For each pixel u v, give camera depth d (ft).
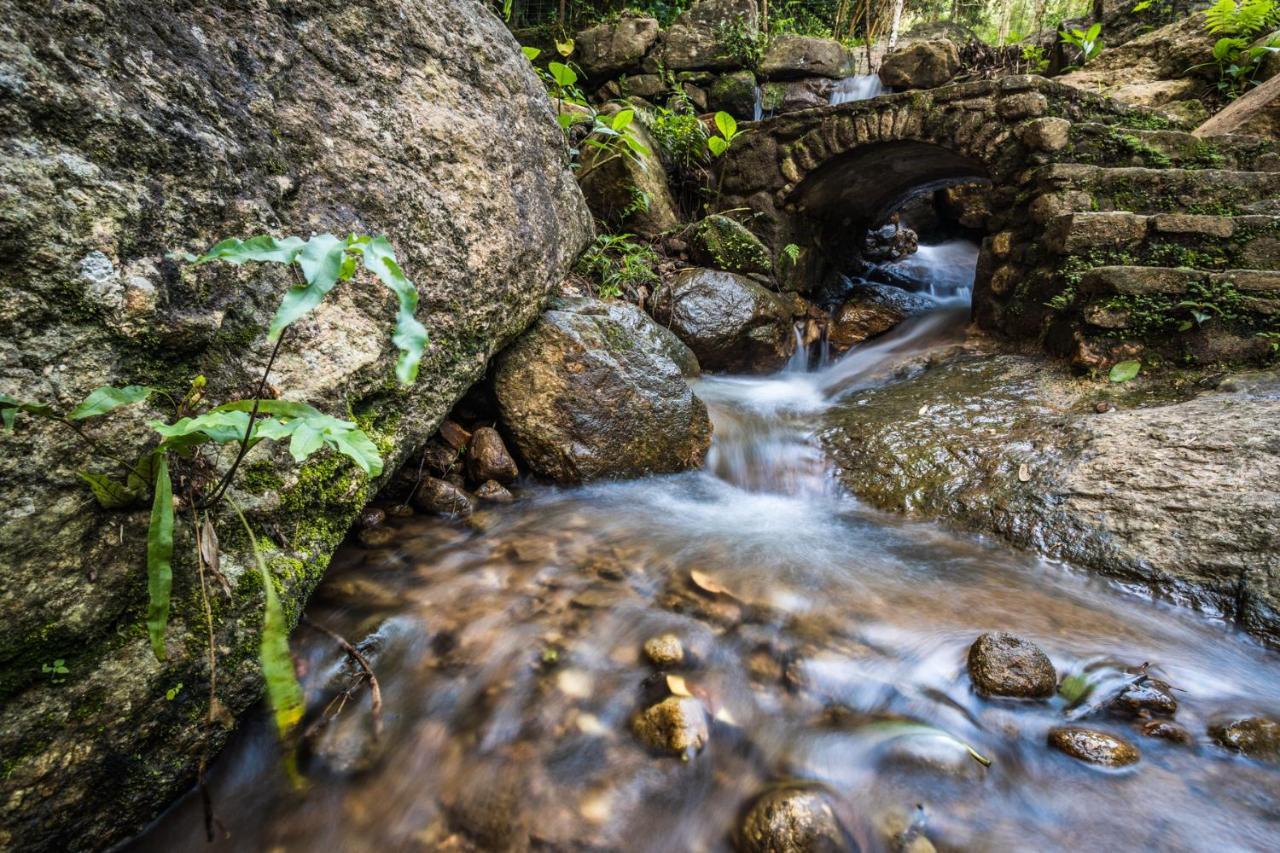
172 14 4.87
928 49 20.54
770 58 21.77
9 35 3.62
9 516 3.45
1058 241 12.26
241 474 4.79
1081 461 8.99
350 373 5.98
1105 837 4.47
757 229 19.47
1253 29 17.87
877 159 18.95
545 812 4.59
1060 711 5.60
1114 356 11.06
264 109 5.57
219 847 4.27
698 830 4.51
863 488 10.25
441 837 4.41
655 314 15.40
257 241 3.38
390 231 6.75
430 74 7.78
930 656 6.27
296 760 4.83
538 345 10.00
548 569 7.60
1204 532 7.40
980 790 4.82
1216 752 5.15
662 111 19.76
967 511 9.18
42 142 3.69
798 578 7.68
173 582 4.22
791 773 4.91
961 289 25.26
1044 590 7.59
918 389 12.74
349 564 7.35
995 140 15.02
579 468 9.85
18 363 3.51
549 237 10.07
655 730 5.15
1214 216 11.41
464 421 10.05
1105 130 13.76
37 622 3.56
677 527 9.04
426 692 5.56
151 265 4.21
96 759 3.82
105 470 3.86
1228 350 10.31
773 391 14.82
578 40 22.45
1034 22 39.86
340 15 6.66
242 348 4.91
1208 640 6.63
